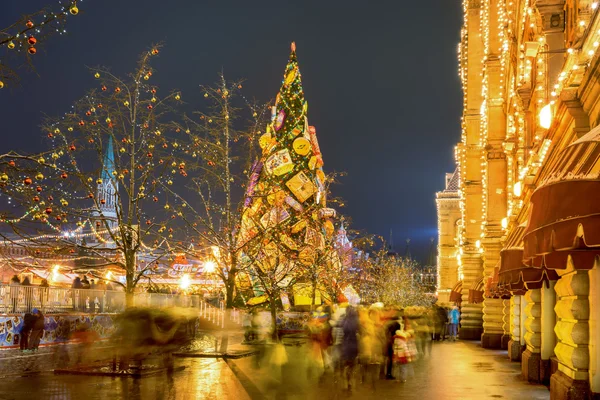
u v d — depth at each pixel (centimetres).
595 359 1159
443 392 1627
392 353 1916
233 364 2253
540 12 2038
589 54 1425
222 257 2736
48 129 2066
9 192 1342
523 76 2600
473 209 4409
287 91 4059
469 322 4412
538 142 2134
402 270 8850
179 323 1767
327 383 1783
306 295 3869
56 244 2328
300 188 3844
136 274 2978
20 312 2573
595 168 929
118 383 1711
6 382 1720
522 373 1947
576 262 1057
